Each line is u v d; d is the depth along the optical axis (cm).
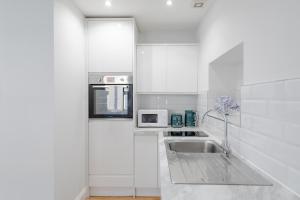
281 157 117
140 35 380
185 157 174
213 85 279
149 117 341
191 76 348
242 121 168
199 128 330
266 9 133
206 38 294
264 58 135
